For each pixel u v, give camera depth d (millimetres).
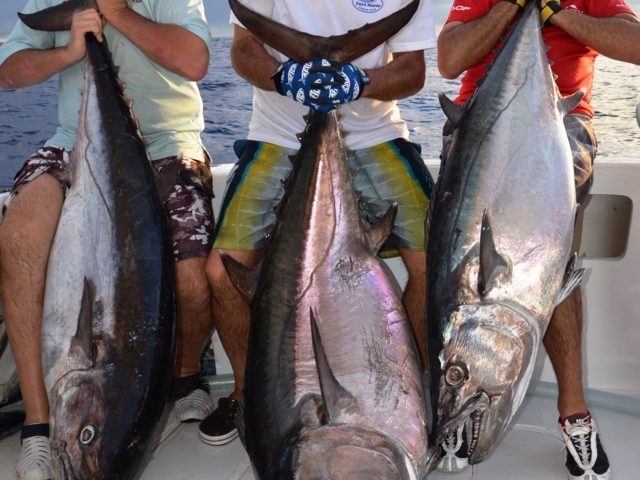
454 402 2115
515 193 2180
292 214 2311
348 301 2199
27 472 2439
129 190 2420
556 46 2658
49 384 2297
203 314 2734
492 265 2092
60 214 2477
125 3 2691
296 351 2133
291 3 2805
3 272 2580
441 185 2314
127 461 2182
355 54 2473
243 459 2613
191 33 2756
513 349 2100
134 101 2852
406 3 2795
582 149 2541
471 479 2453
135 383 2227
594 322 3074
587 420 2432
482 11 2701
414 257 2730
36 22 2629
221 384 3158
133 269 2338
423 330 2734
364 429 1998
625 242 3082
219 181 3275
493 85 2277
